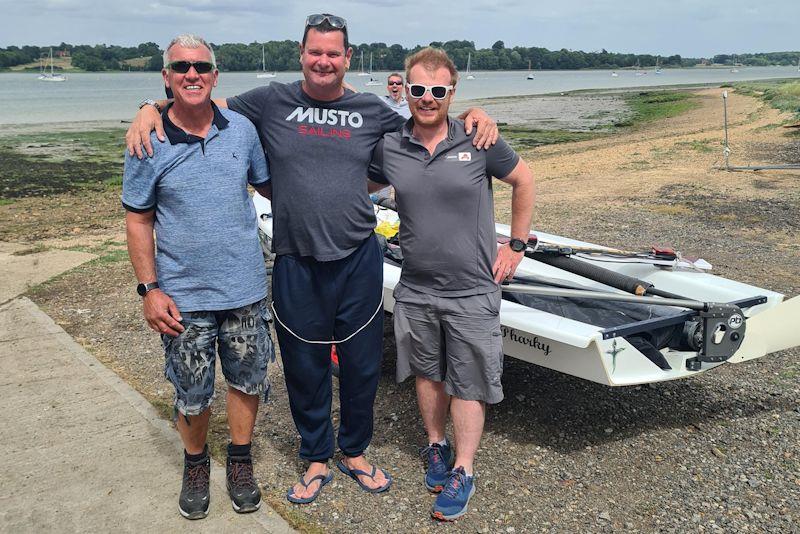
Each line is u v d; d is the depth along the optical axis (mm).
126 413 3926
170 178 2689
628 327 3393
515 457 3570
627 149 17641
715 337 3568
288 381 3131
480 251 3029
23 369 4508
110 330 5340
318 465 3240
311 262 2951
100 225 10266
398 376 3336
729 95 52156
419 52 2879
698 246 7602
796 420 3902
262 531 2951
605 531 2982
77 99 62875
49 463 3422
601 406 4090
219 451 3580
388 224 5207
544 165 15578
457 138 2949
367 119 2936
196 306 2805
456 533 2979
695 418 3947
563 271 4879
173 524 2982
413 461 3551
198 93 2617
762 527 2984
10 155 20594
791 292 5934
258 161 2922
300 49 2875
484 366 3088
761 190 10742
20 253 7945
